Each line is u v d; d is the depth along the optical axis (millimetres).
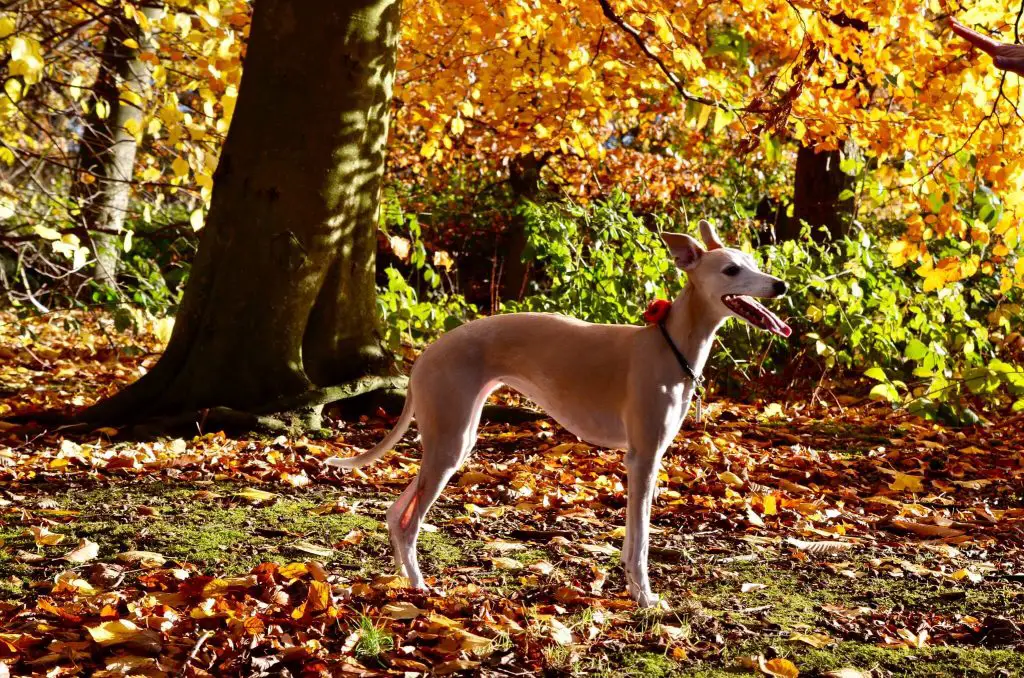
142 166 13492
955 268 7699
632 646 3604
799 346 10484
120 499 5430
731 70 9383
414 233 10797
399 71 11711
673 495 6148
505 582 4340
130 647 3332
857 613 4031
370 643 3426
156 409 7703
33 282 12688
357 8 7750
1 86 7738
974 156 8375
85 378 9930
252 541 4730
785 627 3850
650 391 4062
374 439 7508
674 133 20906
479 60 11383
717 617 3961
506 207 19812
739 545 5117
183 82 10320
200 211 8102
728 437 7922
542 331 4320
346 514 5375
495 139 16359
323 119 7746
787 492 6395
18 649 3270
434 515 5504
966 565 4887
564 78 10758
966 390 9641
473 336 4359
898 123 8688
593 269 10375
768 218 16453
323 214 7812
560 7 8531
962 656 3555
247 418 7422
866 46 7883
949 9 7652
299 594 3982
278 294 7746
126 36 11617
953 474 7098
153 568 4250
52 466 6113
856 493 6574
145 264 10602
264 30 7758
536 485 6246
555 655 3479
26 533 4695
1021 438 8477
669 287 10438
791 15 7398
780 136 8141
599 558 4797
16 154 10133
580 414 4258
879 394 8898
